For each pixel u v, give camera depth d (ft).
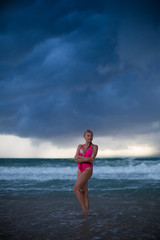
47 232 10.34
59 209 15.47
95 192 23.24
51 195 21.36
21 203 17.62
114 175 42.93
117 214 13.93
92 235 9.86
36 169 51.49
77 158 14.48
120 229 10.75
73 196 20.80
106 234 9.99
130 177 39.04
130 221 12.23
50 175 42.09
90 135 15.12
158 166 58.18
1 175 41.68
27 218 13.01
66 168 53.57
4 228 11.02
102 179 35.58
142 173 47.37
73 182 31.65
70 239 9.35
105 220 12.47
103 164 66.18
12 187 26.73
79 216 13.44
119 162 70.28
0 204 17.28
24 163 71.72
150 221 12.22
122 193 22.58
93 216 13.42
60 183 30.58
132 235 9.83
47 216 13.50
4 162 76.54
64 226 11.32
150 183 30.68
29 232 10.35
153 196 20.84
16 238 9.51
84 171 14.53
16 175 41.93
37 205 16.88
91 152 14.82
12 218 13.03
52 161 80.79
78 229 10.79
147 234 9.96
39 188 25.94
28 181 32.78
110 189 25.27
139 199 19.33
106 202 17.97
